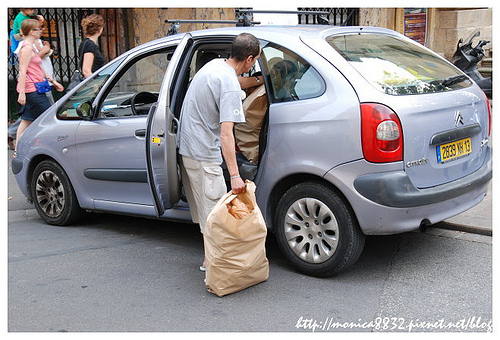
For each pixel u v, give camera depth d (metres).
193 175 4.36
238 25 5.11
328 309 3.93
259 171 4.51
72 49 9.98
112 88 5.48
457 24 14.20
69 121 5.68
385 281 4.35
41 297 4.21
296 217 4.43
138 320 3.84
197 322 3.79
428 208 4.19
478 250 4.91
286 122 4.30
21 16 8.52
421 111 4.13
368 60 4.39
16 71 9.59
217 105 4.17
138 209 5.29
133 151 5.15
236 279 4.11
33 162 6.05
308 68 4.31
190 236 5.54
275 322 3.77
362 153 4.00
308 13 5.45
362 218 4.07
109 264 4.83
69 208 5.81
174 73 4.70
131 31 9.85
